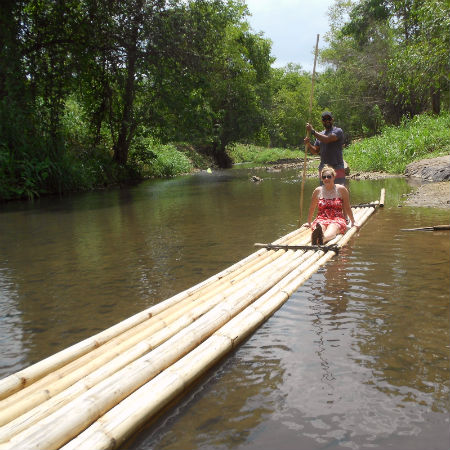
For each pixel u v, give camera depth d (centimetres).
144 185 1625
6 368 235
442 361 221
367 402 190
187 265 435
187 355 224
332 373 214
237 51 2842
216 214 782
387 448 162
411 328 260
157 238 580
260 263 416
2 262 482
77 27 1545
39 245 569
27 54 1483
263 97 3359
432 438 166
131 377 202
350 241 507
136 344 247
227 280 364
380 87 2908
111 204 1029
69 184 1423
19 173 1288
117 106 1869
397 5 2389
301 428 175
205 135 1920
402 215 668
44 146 1387
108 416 176
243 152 4003
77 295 354
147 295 347
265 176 1858
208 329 258
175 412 190
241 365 226
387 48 2878
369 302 305
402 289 329
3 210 991
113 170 1750
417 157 1550
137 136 1958
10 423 173
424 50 1700
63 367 223
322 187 570
